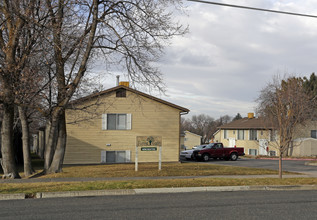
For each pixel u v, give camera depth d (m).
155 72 15.71
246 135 45.41
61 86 15.01
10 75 13.88
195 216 7.64
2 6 14.27
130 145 24.11
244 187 12.13
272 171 18.05
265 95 27.81
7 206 8.70
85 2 14.60
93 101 22.58
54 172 16.31
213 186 12.05
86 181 13.12
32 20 13.59
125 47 14.91
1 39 14.50
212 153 28.48
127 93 24.16
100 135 23.64
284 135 14.66
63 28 14.52
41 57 14.84
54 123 15.84
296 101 16.53
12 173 15.51
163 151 24.52
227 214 7.89
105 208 8.46
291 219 7.49
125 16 15.00
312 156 36.97
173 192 11.34
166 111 24.67
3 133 15.55
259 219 7.46
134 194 10.88
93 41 15.30
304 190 12.23
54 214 7.74
